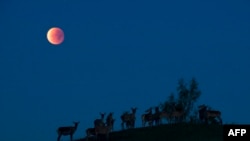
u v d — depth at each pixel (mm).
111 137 90062
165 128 91312
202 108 95750
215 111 94938
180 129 88812
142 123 98250
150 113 98375
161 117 97500
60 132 92062
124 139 86062
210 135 81938
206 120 94562
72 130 92312
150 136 86000
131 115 97562
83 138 94062
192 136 81938
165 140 81438
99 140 88875
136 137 86375
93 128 88625
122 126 97500
